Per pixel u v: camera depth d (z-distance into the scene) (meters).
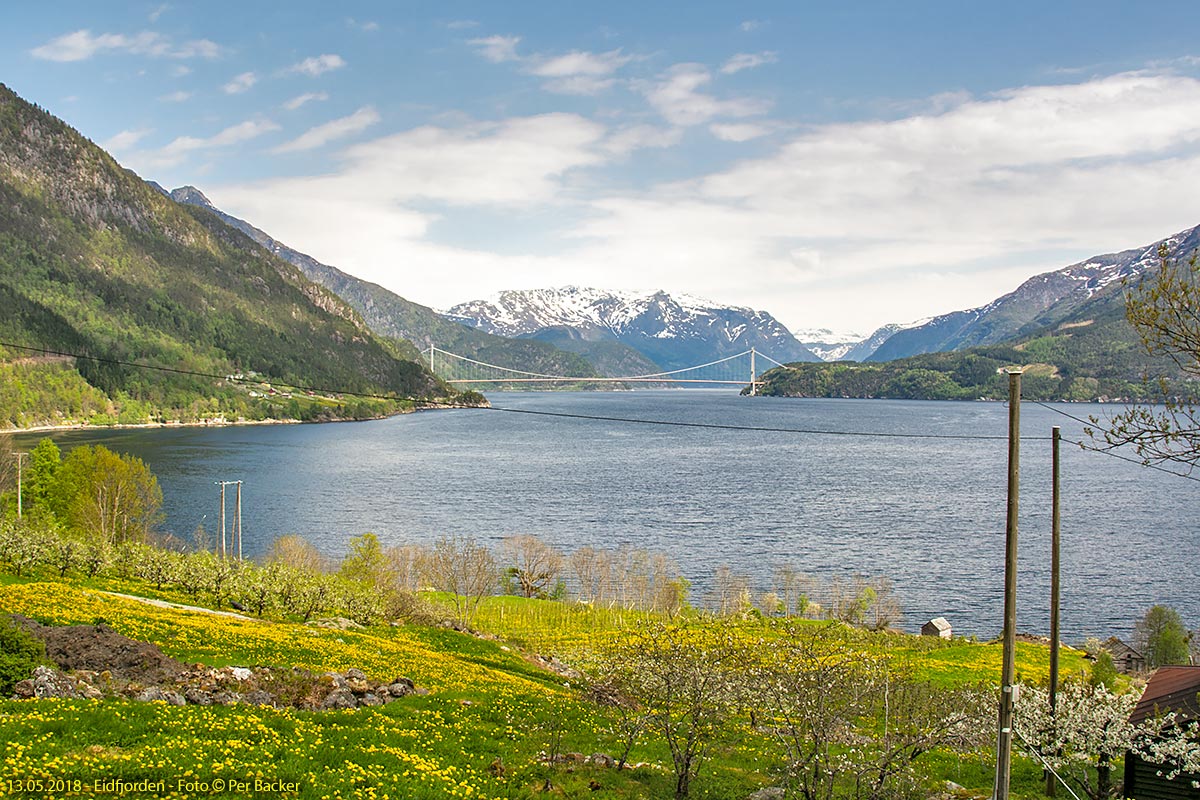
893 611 107.56
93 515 110.88
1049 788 36.53
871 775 30.59
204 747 23.77
